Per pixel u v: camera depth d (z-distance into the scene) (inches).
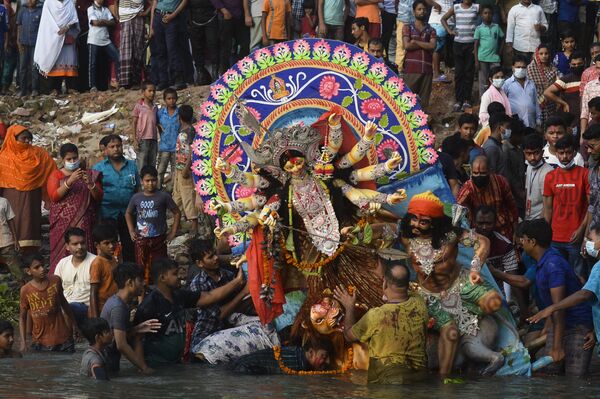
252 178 580.7
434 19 1046.4
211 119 620.1
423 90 974.4
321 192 572.1
